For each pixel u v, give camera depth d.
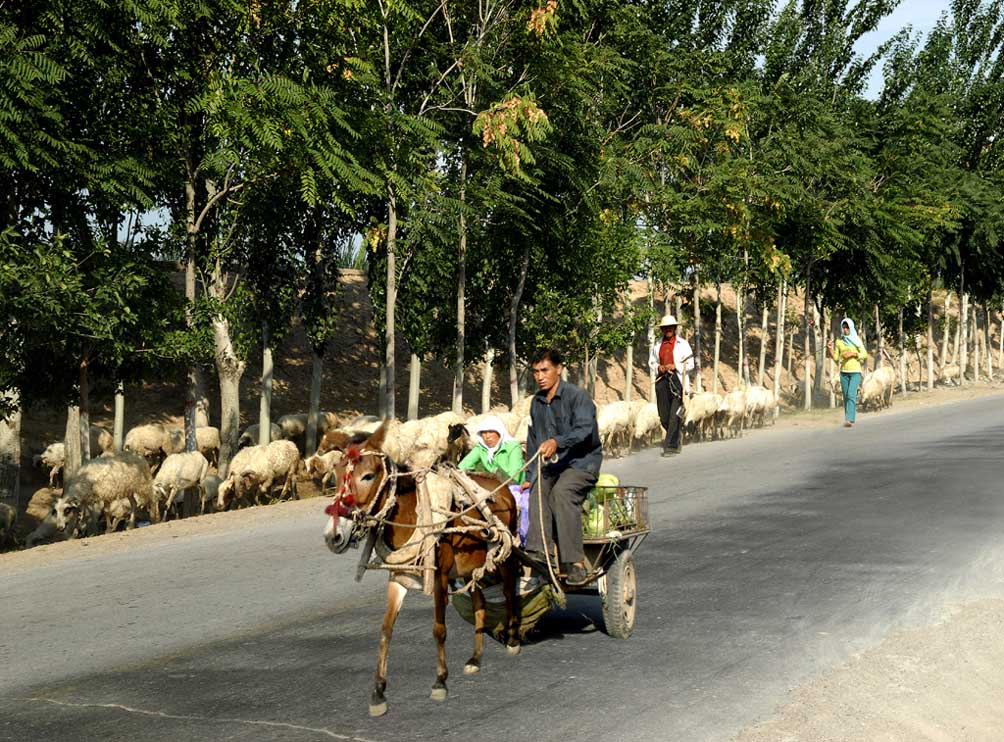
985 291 50.81
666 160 31.00
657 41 30.22
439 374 45.41
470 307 30.98
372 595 9.93
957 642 7.55
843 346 26.22
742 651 7.46
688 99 32.44
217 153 20.03
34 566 12.63
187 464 21.08
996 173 49.31
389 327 24.06
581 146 27.53
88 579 11.38
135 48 19.89
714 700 6.34
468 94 24.80
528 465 7.58
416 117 22.44
